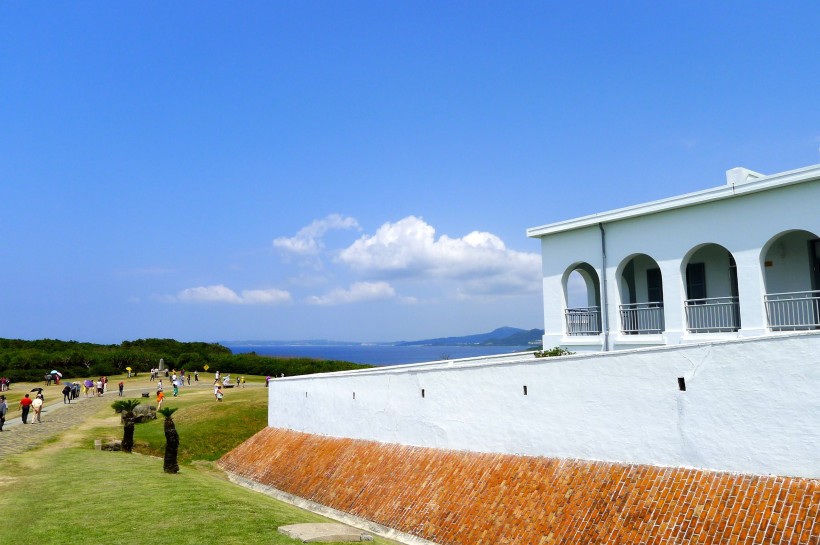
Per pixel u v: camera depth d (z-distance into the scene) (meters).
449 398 16.69
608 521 11.66
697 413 11.57
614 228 19.31
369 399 19.58
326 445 21.02
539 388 14.43
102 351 73.50
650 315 19.52
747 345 11.01
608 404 13.02
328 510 17.39
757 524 9.90
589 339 19.81
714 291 18.77
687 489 11.26
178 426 29.25
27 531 11.03
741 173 17.69
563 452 13.79
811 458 10.09
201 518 11.72
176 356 74.31
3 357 60.34
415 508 15.26
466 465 15.62
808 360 10.28
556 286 21.14
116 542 10.27
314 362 67.94
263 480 21.45
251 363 67.56
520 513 13.15
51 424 29.23
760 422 10.73
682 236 17.41
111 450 22.94
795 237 16.98
